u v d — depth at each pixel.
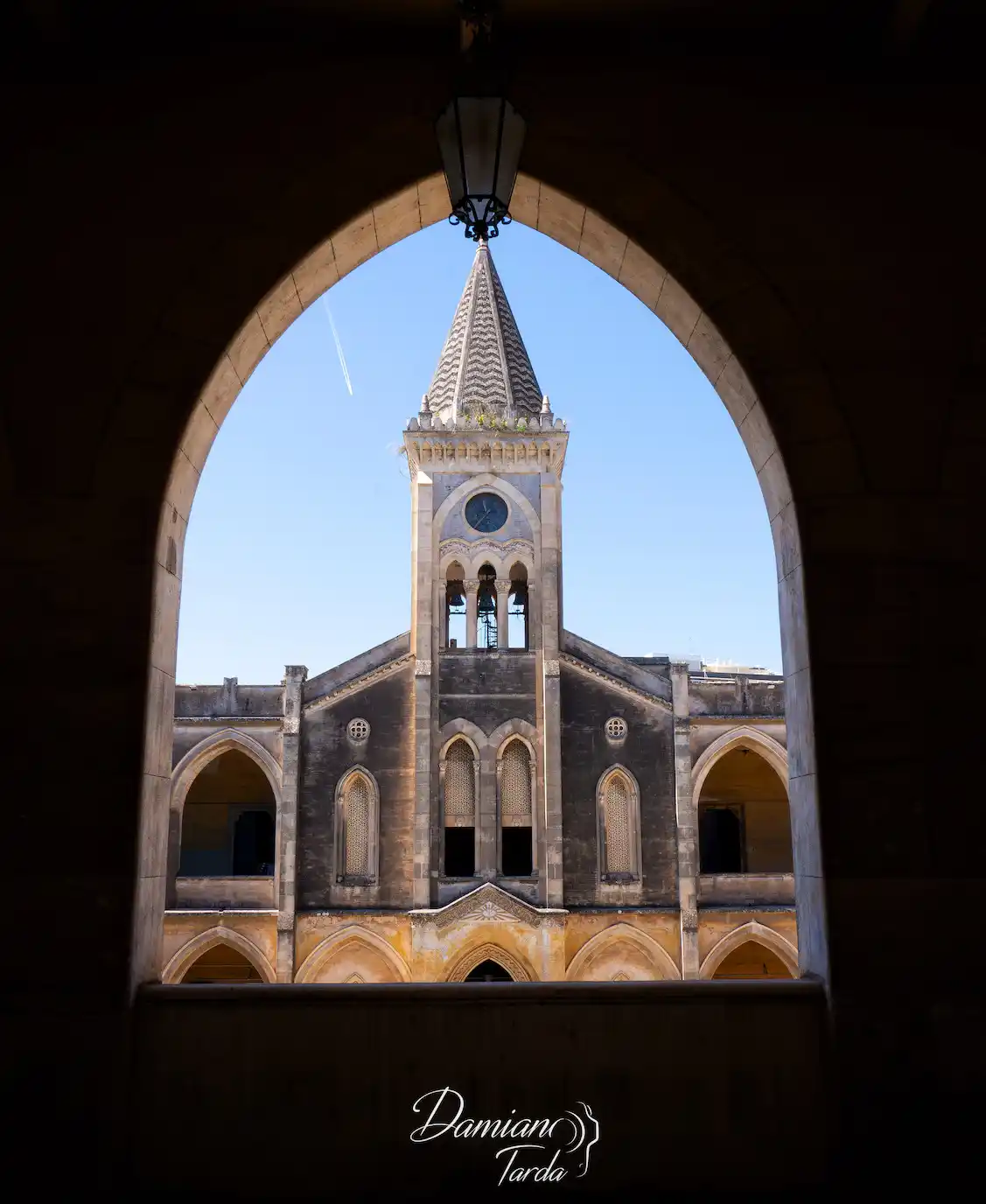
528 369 42.75
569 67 6.11
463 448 39.41
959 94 6.13
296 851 35.97
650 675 38.09
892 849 5.42
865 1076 5.22
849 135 6.09
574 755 37.44
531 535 39.12
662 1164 5.26
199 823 42.84
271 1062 5.31
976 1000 5.29
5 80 5.96
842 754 5.50
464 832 39.28
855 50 6.09
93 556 5.56
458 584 39.91
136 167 5.93
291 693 36.94
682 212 6.01
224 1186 5.20
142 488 5.64
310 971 35.31
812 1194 5.21
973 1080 5.22
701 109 6.10
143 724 5.43
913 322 5.93
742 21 5.96
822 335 5.92
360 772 37.03
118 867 5.30
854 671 5.58
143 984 5.44
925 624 5.63
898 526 5.73
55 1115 5.08
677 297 6.19
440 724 37.59
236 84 6.01
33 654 5.45
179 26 5.95
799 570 5.77
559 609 38.66
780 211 6.02
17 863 5.29
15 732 5.39
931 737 5.53
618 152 6.04
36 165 5.91
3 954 5.21
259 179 5.94
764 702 38.03
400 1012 5.38
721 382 6.40
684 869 36.19
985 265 5.99
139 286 5.83
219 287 5.85
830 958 5.32
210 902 35.81
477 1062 5.34
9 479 5.60
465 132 5.00
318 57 6.04
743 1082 5.32
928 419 5.84
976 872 5.41
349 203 5.92
